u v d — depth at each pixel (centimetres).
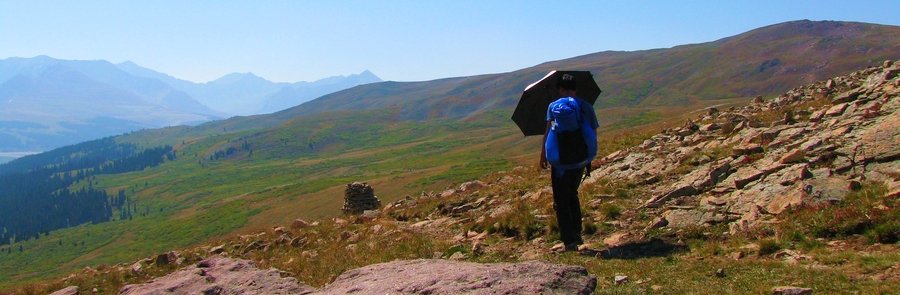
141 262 1716
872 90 1443
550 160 877
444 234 1288
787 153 1121
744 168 1149
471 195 1734
